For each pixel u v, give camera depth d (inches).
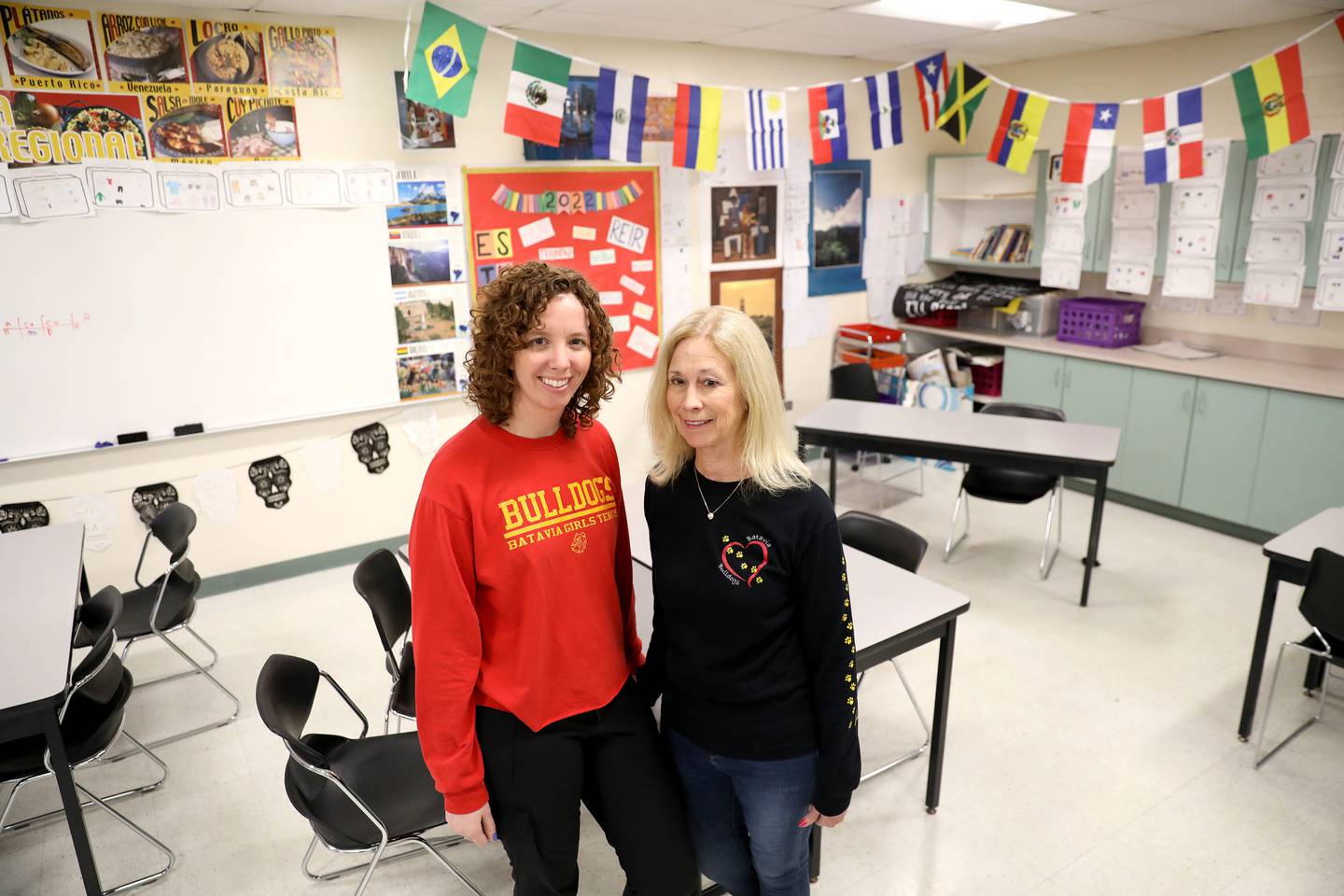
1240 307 202.4
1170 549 186.1
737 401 61.6
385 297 175.6
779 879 72.4
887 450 171.0
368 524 185.0
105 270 149.3
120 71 144.3
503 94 180.1
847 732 65.1
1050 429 171.8
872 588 103.9
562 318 59.6
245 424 166.6
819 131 176.7
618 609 70.0
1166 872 98.5
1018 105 179.9
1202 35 192.7
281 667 87.0
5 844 106.0
